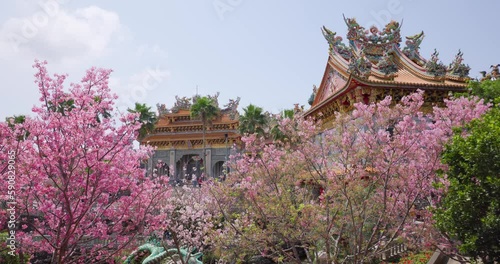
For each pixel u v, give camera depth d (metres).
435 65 35.41
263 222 18.72
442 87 33.53
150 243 28.91
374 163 17.97
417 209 18.86
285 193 17.84
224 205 21.25
